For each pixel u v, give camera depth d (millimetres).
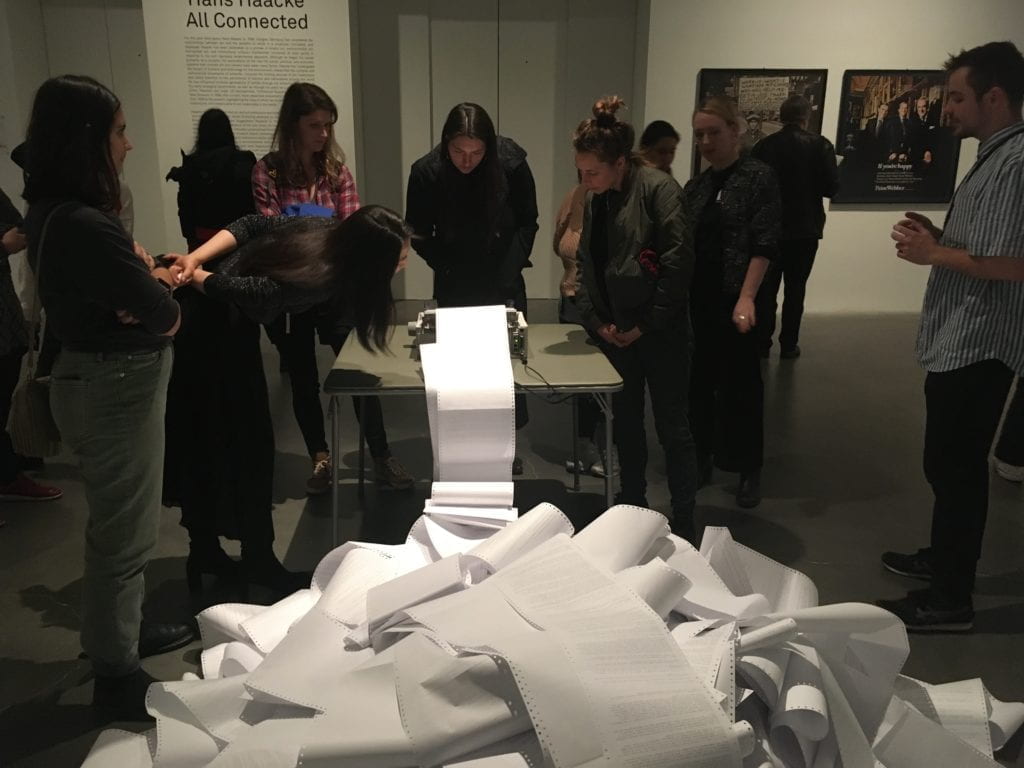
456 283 3336
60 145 1753
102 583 2055
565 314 3842
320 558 2918
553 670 1382
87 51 5859
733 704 1444
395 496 3391
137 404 1948
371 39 6070
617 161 2535
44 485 3395
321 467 3385
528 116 6371
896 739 1730
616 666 1416
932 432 2438
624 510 1938
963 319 2301
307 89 2979
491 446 2457
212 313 2324
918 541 3090
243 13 4281
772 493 3480
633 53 6270
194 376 2391
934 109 6148
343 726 1429
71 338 1887
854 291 6637
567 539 1771
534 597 1598
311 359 3309
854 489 3527
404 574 1863
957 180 6379
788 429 4207
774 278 3182
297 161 3061
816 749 1577
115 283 1792
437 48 6180
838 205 6406
